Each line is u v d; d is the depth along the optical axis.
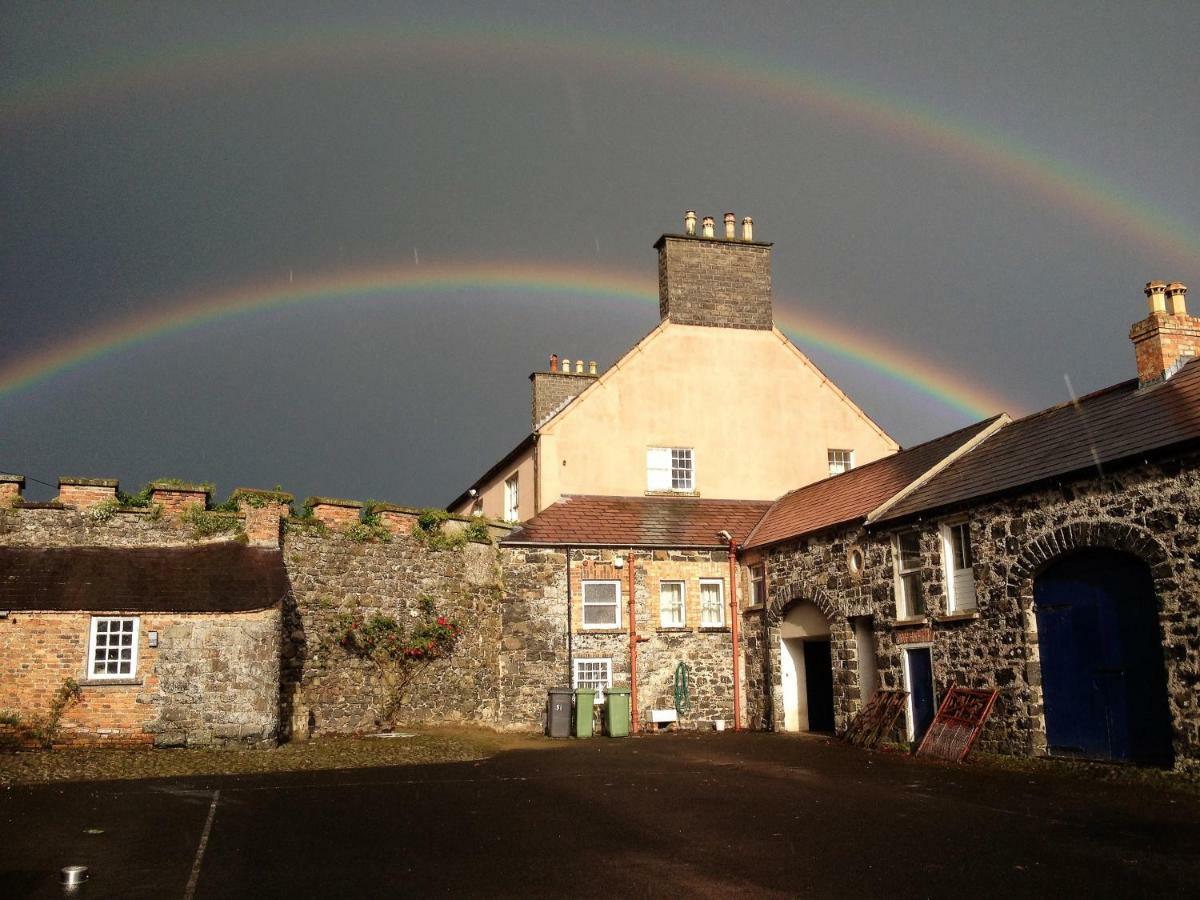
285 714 19.44
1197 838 9.67
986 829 10.26
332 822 10.76
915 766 15.80
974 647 16.73
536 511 26.64
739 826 10.55
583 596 24.05
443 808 11.72
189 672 17.19
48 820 10.79
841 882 8.05
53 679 16.53
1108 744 14.23
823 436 29.36
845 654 20.53
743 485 28.23
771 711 23.36
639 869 8.55
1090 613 14.72
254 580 18.20
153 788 13.10
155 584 17.52
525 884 8.03
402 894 7.73
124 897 7.66
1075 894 7.62
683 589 24.84
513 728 22.88
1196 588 12.80
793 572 22.69
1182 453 13.08
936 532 17.84
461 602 22.94
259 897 7.66
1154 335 16.27
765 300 29.62
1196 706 12.70
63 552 17.66
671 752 18.48
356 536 21.41
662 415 27.94
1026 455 16.94
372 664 21.22
